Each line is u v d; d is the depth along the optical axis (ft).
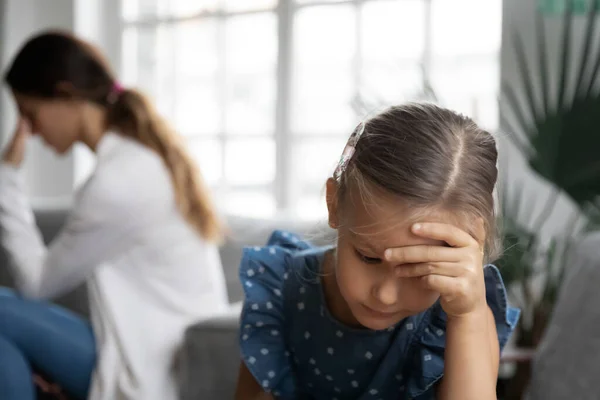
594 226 6.36
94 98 5.78
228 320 4.63
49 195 10.69
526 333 6.40
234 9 9.67
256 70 9.59
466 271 2.68
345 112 8.95
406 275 2.64
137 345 5.25
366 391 3.43
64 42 5.70
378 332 3.34
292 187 9.30
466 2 8.20
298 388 3.69
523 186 7.52
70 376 5.34
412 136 2.72
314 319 3.50
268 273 3.66
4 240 5.74
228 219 7.38
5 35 10.55
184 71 10.05
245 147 9.68
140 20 10.32
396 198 2.61
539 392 4.33
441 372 3.22
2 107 10.61
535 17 7.55
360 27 8.80
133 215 5.36
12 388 5.06
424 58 8.41
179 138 5.82
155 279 5.46
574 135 6.19
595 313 4.06
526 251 6.27
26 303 5.33
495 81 8.07
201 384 4.58
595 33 7.28
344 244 2.75
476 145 2.83
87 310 7.66
